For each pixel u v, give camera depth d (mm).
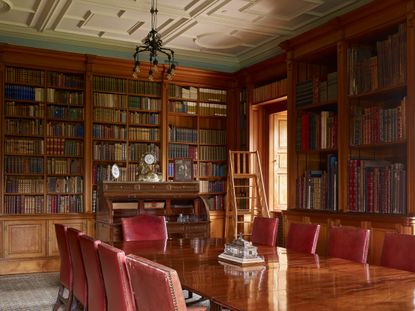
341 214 5293
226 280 2732
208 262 3357
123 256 2635
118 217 6512
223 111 8484
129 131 7684
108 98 7512
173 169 7824
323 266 3188
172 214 6844
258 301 2242
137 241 4676
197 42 7527
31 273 6777
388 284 2609
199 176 8234
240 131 8414
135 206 6871
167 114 7922
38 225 6887
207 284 2625
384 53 4969
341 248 3822
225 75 8297
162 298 1946
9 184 6852
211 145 8414
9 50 6738
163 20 6539
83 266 3635
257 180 7422
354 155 5500
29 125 6996
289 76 6457
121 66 7516
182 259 3490
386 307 2121
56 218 6996
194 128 8414
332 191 5652
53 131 7156
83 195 7281
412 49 4566
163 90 7891
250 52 8078
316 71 6617
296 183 6344
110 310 2875
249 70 7906
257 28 6816
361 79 5297
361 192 5176
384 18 4941
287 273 2938
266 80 7812
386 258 3422
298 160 6426
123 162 7672
